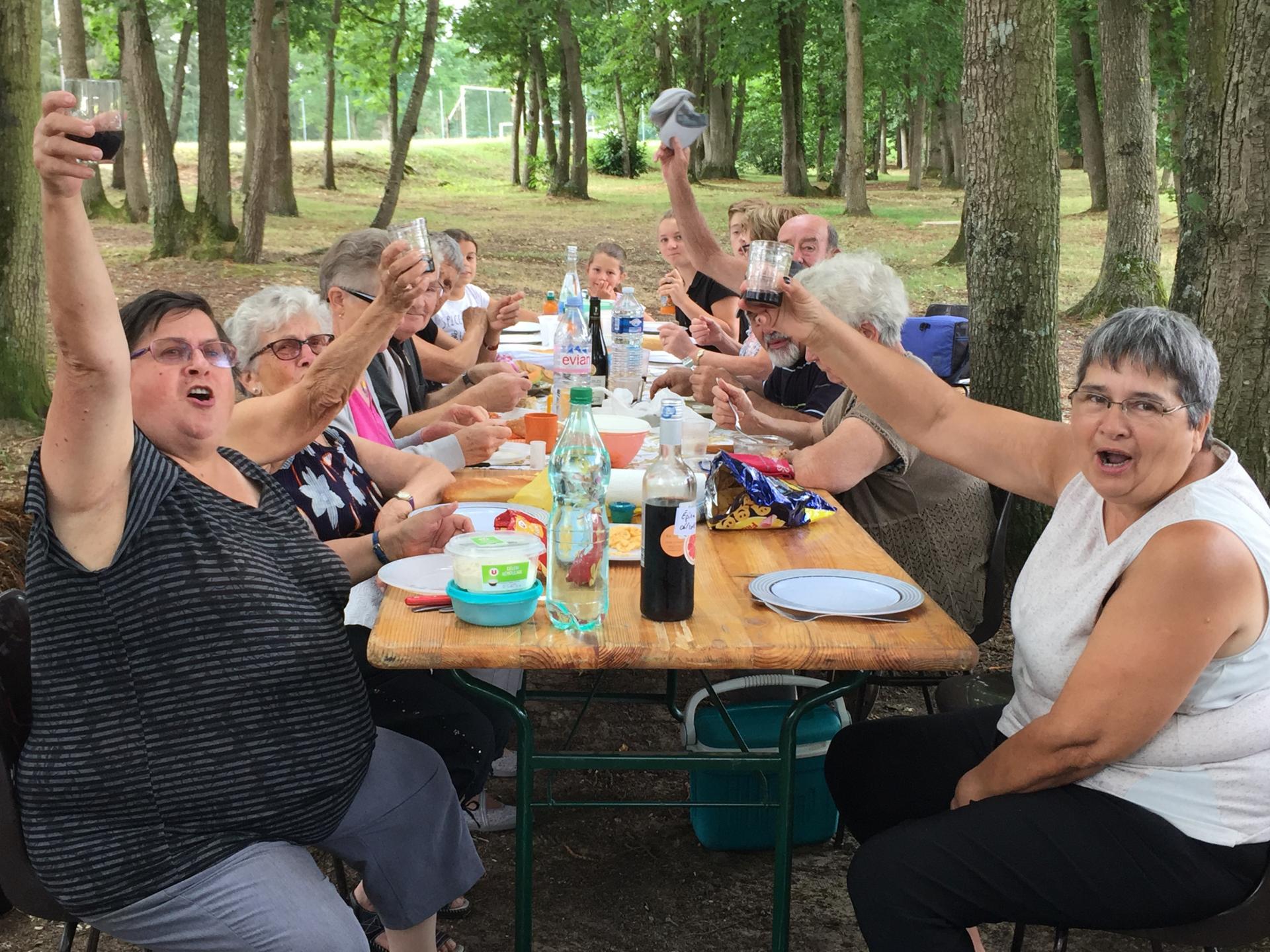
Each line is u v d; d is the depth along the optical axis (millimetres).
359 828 2035
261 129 14180
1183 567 1717
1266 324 3244
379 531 2455
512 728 3557
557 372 3605
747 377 4465
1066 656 1923
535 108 33156
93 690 1753
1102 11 10625
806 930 2668
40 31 6297
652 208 26469
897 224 21703
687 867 2945
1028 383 4539
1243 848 1795
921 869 1846
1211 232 3330
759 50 27141
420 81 15320
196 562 1815
